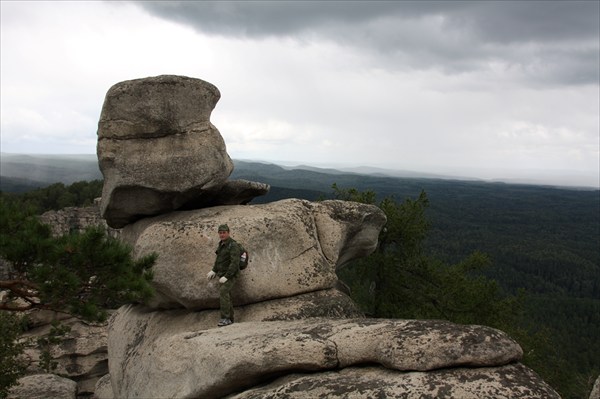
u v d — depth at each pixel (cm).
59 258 1176
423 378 833
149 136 1537
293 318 1398
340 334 987
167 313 1527
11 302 1381
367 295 2741
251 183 1702
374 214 1827
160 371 1157
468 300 2497
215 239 1444
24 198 8025
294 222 1553
